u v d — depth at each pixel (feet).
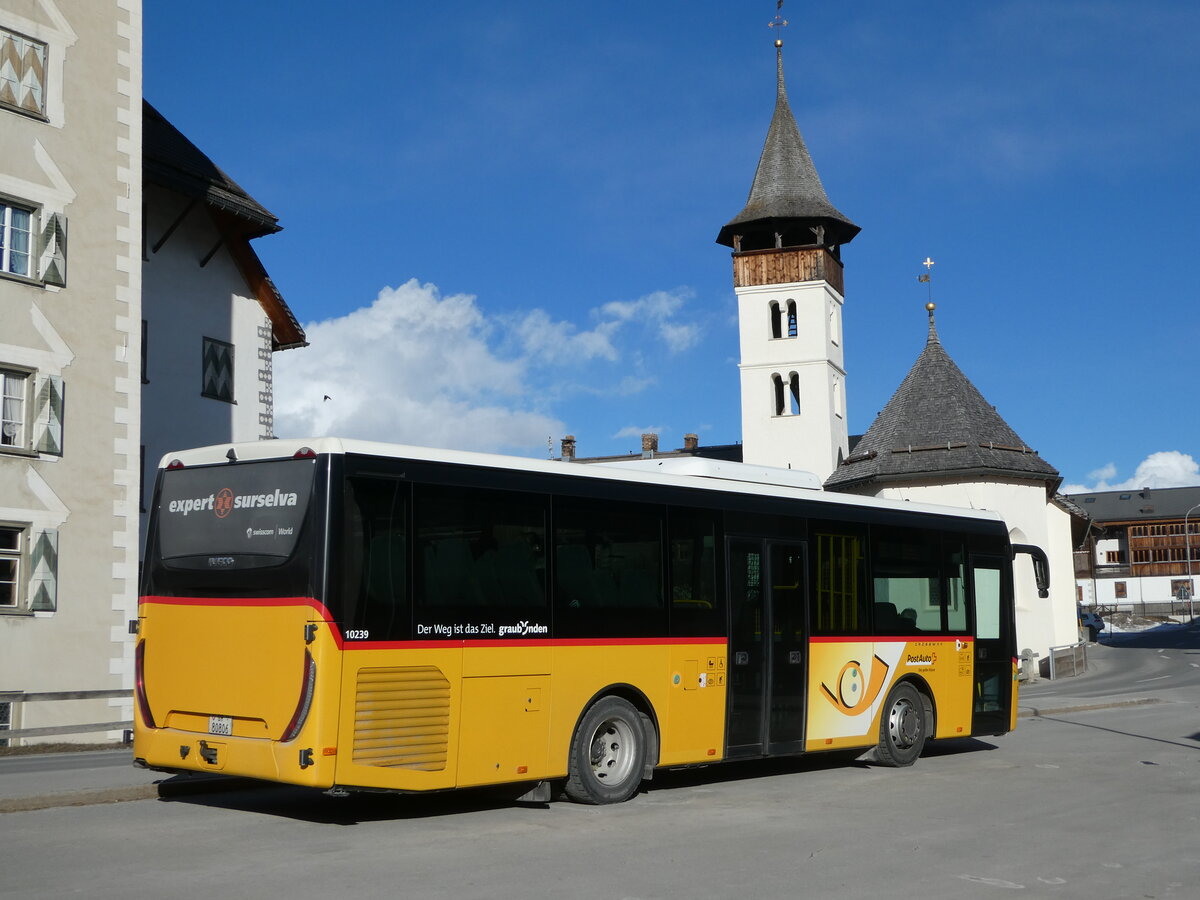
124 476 81.61
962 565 56.85
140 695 36.68
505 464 38.32
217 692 34.81
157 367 105.60
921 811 39.50
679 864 30.27
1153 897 27.37
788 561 47.83
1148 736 67.51
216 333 112.47
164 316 106.73
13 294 76.79
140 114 85.81
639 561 42.09
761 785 46.34
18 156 77.82
